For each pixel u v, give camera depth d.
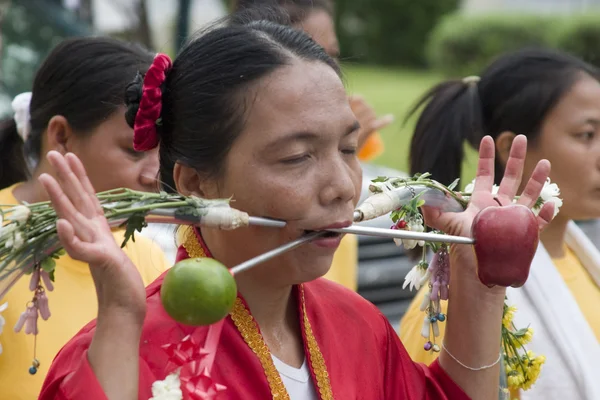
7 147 3.72
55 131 3.33
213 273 1.88
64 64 3.33
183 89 2.23
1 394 2.95
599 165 3.56
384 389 2.54
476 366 2.48
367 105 4.90
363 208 2.30
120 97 3.25
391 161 12.78
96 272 1.95
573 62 3.67
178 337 2.15
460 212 2.48
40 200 3.44
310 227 2.10
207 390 1.90
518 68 3.67
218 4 12.34
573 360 3.31
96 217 1.92
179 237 2.51
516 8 29.45
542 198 2.66
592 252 3.79
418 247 3.33
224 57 2.17
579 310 3.45
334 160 2.11
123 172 3.27
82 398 1.91
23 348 2.98
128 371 1.94
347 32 26.64
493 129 3.73
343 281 4.35
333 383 2.34
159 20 9.17
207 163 2.18
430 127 3.79
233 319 2.23
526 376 2.80
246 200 2.12
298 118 2.09
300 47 2.20
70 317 3.11
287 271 2.17
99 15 8.41
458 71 22.50
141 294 1.96
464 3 28.11
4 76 6.90
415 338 3.15
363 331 2.52
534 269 3.47
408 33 26.50
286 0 3.95
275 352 2.32
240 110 2.12
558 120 3.58
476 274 2.46
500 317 2.50
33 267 2.02
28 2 7.20
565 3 28.62
